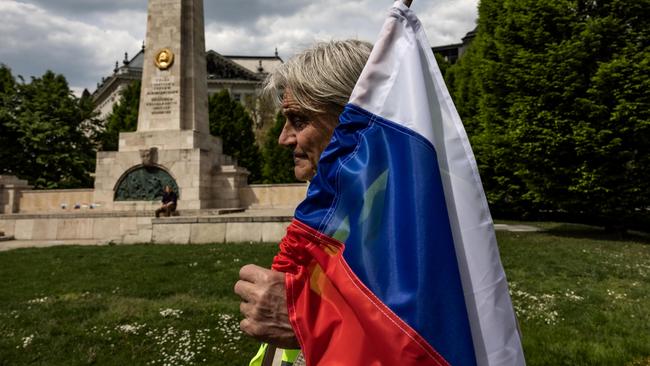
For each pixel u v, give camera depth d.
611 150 14.11
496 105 19.12
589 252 11.21
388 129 0.98
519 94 16.12
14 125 32.16
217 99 38.94
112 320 5.71
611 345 4.73
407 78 1.03
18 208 22.42
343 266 0.92
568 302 6.50
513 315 0.98
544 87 15.06
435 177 0.94
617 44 14.42
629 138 14.09
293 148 1.25
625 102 13.45
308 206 1.02
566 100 14.83
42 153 33.41
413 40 1.07
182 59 19.36
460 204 0.98
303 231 0.98
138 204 18.41
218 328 5.43
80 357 4.65
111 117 40.91
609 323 5.48
